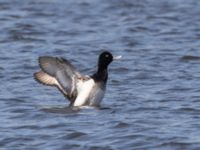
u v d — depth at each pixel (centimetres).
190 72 2075
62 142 1380
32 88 1852
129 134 1406
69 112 1580
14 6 3212
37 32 2719
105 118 1525
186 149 1333
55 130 1452
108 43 2552
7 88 1861
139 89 1856
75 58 2311
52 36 2669
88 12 3128
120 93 1805
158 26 2864
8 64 2184
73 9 3177
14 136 1425
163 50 2423
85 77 1616
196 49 2442
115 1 3350
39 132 1445
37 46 2484
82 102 1608
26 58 2280
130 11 3162
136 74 2048
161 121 1504
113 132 1426
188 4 3294
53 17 3017
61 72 1606
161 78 1992
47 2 3306
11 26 2803
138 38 2642
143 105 1655
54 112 1585
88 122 1498
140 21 2955
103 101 1702
